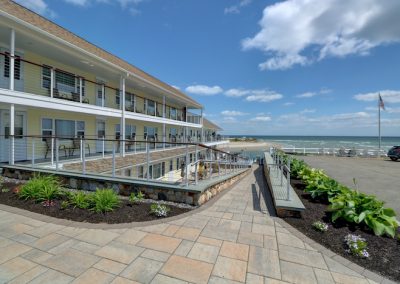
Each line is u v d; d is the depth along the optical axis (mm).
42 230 3559
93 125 12852
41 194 4801
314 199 5703
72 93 10961
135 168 12250
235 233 3668
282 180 6574
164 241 3316
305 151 27844
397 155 18828
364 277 2619
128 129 16047
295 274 2617
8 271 2494
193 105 25031
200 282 2416
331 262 2900
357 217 3887
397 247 3291
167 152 16516
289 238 3537
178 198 5160
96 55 10477
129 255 2902
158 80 22891
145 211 4473
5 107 8578
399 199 6746
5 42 8445
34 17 9297
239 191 7270
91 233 3500
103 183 5770
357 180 10016
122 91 12289
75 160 9016
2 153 8477
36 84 9562
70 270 2545
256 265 2777
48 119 10234
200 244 3262
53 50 9172
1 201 4812
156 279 2438
